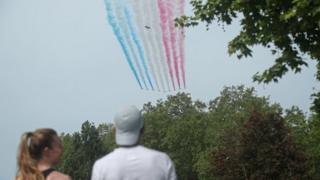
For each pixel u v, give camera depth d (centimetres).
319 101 2594
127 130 763
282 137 6219
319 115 2658
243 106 11875
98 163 766
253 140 6244
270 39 2208
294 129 8281
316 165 6994
